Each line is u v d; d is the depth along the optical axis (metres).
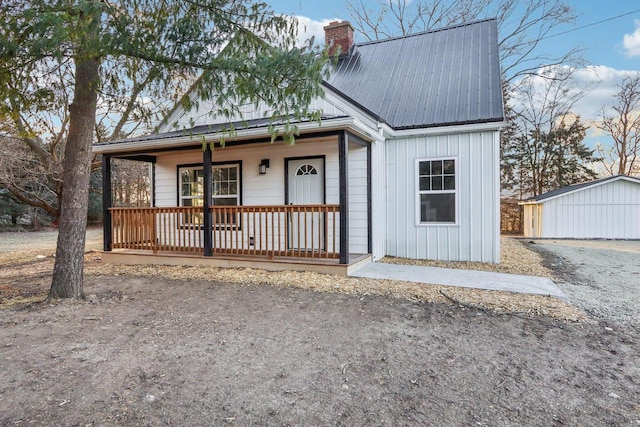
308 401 2.29
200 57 4.06
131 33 3.61
